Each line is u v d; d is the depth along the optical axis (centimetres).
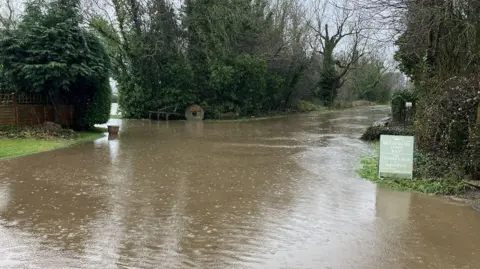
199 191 735
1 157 1047
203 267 417
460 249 475
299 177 870
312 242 492
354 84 5394
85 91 1742
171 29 2597
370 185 797
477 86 807
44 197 679
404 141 831
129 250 459
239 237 505
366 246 481
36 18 1516
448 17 924
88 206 630
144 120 2581
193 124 2325
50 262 424
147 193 714
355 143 1471
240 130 1972
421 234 524
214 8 2627
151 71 2645
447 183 762
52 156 1095
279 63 3197
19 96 1509
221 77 2662
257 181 826
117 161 1035
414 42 1098
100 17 2534
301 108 3828
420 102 1047
